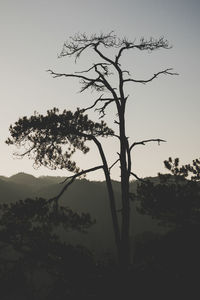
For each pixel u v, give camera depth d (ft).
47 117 52.16
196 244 54.03
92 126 53.98
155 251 58.08
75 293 46.21
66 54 52.70
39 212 51.65
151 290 43.75
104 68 52.70
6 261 50.52
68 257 50.06
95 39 52.24
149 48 52.47
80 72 52.75
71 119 53.11
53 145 53.72
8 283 48.29
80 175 52.85
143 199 60.44
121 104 51.24
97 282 46.75
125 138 50.57
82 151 55.06
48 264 49.90
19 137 53.36
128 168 51.11
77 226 54.75
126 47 52.19
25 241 51.90
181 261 51.08
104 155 52.49
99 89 54.08
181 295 42.14
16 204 52.80
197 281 44.55
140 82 51.80
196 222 59.98
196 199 57.21
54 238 53.11
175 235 59.72
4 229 51.19
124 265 49.01
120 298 43.47
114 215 51.08
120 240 50.26
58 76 52.80
